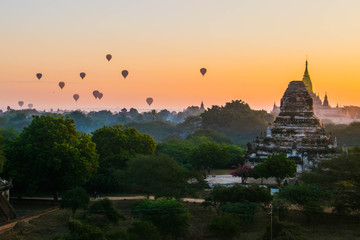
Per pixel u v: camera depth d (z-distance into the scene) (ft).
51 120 346.74
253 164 442.50
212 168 513.04
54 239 201.16
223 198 278.67
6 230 254.27
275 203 272.31
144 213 246.68
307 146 447.42
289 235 214.07
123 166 375.04
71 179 322.96
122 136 392.88
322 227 262.26
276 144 456.86
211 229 238.07
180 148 527.40
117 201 325.21
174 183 310.65
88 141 349.20
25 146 328.08
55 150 318.65
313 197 276.62
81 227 199.41
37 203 331.16
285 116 472.44
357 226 263.90
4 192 287.28
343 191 290.56
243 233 247.29
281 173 363.15
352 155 326.24
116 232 208.13
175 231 239.30
